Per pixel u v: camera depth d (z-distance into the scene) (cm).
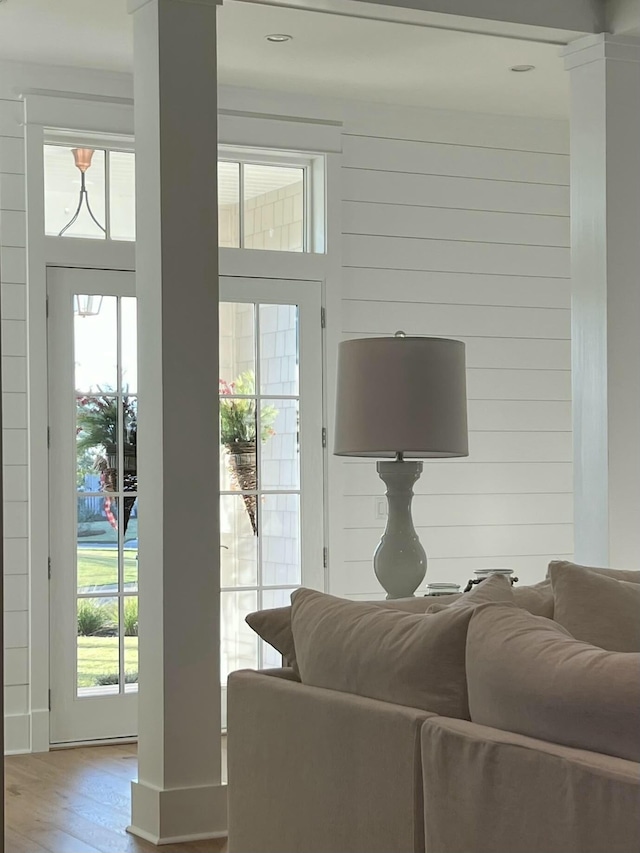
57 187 559
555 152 659
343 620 291
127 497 569
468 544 631
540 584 347
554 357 657
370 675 272
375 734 259
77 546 557
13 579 542
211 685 399
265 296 594
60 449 554
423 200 627
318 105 604
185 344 399
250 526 592
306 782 282
